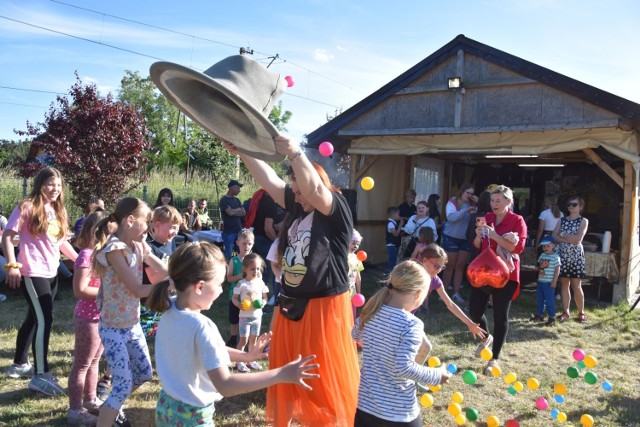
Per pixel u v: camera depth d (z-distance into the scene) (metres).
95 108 11.41
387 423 2.90
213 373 2.37
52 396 4.49
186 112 2.61
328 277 3.14
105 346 3.48
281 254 3.36
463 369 5.60
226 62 2.70
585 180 15.40
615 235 14.78
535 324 7.73
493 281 5.20
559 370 5.72
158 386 4.82
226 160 24.14
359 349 6.03
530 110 9.68
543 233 9.68
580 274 7.87
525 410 4.62
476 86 10.10
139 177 12.65
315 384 3.10
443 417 4.44
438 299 9.26
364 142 11.79
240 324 5.38
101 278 3.52
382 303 3.11
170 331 2.51
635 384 5.35
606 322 7.89
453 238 9.11
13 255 4.46
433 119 10.73
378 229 12.97
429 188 14.16
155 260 3.68
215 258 2.60
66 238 4.82
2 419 4.03
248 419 4.29
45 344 4.55
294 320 3.19
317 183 2.89
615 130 9.20
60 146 11.15
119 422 3.86
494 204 5.30
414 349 2.91
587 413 4.61
